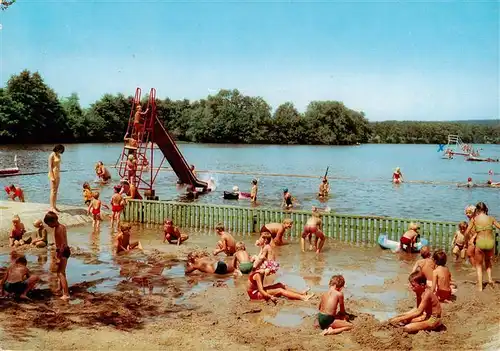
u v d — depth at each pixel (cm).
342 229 2309
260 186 5000
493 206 3806
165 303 1358
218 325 1196
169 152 4266
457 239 1969
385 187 4997
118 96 15875
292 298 1402
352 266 1823
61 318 1216
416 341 1102
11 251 1969
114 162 7694
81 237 2280
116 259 1864
